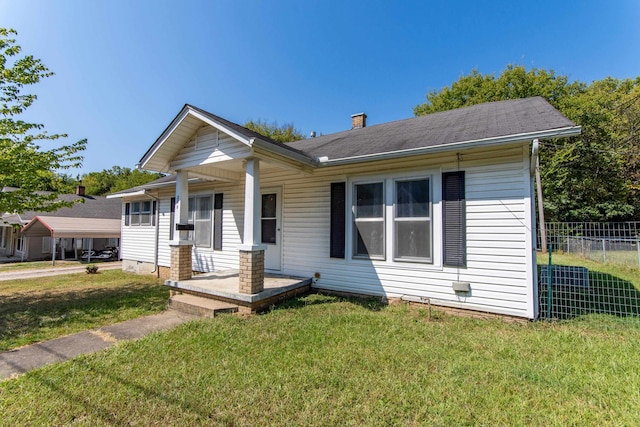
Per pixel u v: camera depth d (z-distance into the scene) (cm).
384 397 260
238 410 245
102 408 248
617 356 334
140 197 1164
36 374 307
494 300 479
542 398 258
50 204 794
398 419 232
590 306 563
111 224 1867
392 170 576
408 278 556
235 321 462
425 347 363
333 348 361
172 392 270
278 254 726
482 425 225
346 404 251
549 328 429
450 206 516
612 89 2269
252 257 516
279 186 729
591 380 285
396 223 571
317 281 660
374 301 577
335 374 299
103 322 496
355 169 618
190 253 650
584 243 1092
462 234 505
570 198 1758
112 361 333
